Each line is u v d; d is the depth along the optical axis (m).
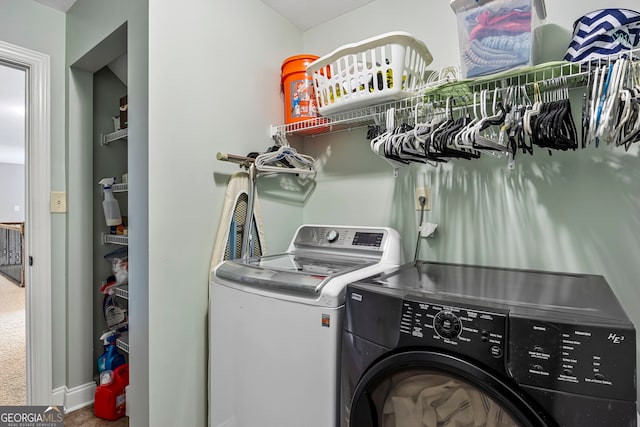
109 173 2.11
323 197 1.99
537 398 0.71
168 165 1.37
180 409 1.40
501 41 1.13
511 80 1.21
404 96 1.36
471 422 0.82
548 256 1.33
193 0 1.48
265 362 1.17
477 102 1.39
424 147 1.20
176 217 1.39
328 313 1.04
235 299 1.27
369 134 1.60
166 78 1.36
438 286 1.04
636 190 1.18
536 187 1.36
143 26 1.34
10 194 8.32
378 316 0.93
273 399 1.15
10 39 1.70
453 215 1.55
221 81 1.59
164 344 1.34
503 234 1.43
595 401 0.66
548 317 0.73
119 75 2.10
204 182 1.51
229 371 1.29
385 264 1.42
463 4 1.19
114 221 1.98
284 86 1.86
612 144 1.12
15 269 5.24
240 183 1.64
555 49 1.33
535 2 1.15
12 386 2.10
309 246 1.73
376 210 1.79
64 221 1.91
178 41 1.41
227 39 1.63
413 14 1.69
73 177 1.92
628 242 1.19
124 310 2.13
